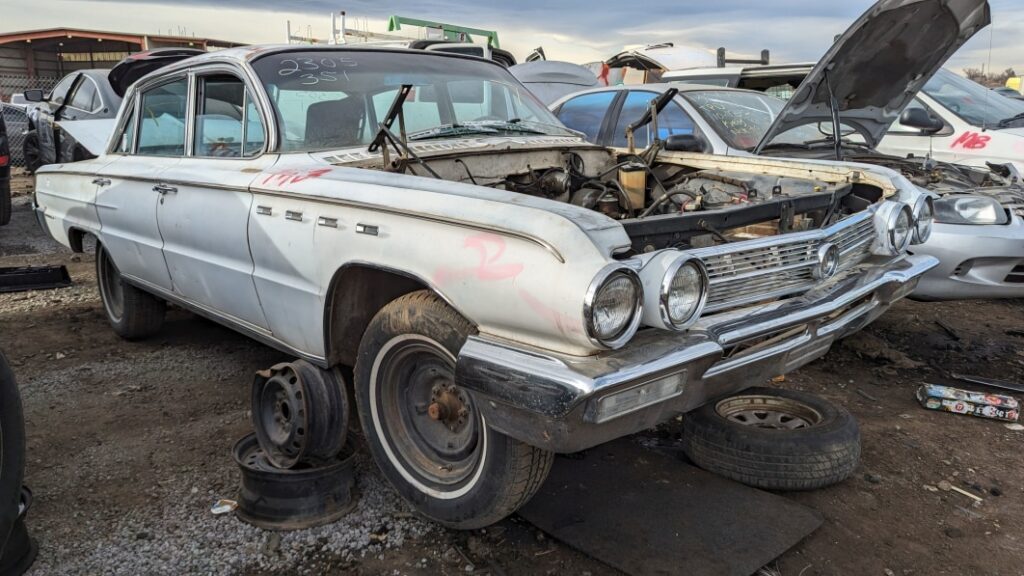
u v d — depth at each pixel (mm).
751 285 2611
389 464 2818
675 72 8812
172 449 3414
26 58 27719
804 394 3490
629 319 2139
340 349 3018
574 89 10375
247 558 2602
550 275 2088
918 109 6348
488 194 2432
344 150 3338
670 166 4191
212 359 4652
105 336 5137
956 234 4707
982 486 3135
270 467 2951
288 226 2986
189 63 4004
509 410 2209
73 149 9383
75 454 3361
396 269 2545
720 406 3457
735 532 2666
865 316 3195
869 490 3080
